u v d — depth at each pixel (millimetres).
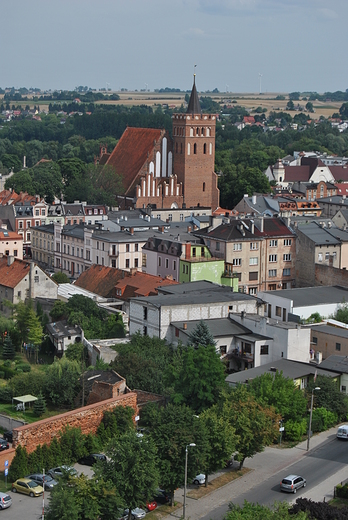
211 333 142250
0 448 114188
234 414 114750
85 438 116188
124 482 96938
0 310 182625
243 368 143125
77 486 94938
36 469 110000
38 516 99000
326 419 128500
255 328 145750
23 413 128625
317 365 140375
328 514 94562
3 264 188125
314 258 194625
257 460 117562
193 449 104125
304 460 117438
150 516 101625
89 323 165375
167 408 110125
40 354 161125
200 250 186625
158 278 177375
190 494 107625
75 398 131625
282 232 196250
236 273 186375
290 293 171125
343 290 176125
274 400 124188
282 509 92625
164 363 136500
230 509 97562
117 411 120188
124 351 140750
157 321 147000
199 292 160250
